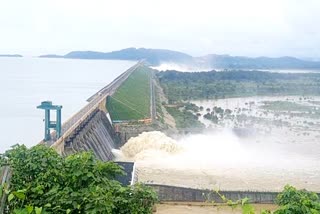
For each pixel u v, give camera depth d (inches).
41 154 545.0
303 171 2573.8
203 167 2603.3
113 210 479.2
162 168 2524.6
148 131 3437.5
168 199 1791.3
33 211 398.6
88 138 2573.8
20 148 559.8
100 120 3243.1
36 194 466.3
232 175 2427.4
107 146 2952.8
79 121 2568.9
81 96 6200.8
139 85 6574.8
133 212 490.6
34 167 525.0
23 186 494.0
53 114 4158.5
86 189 469.4
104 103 3846.0
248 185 2207.2
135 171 2130.9
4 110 4392.2
